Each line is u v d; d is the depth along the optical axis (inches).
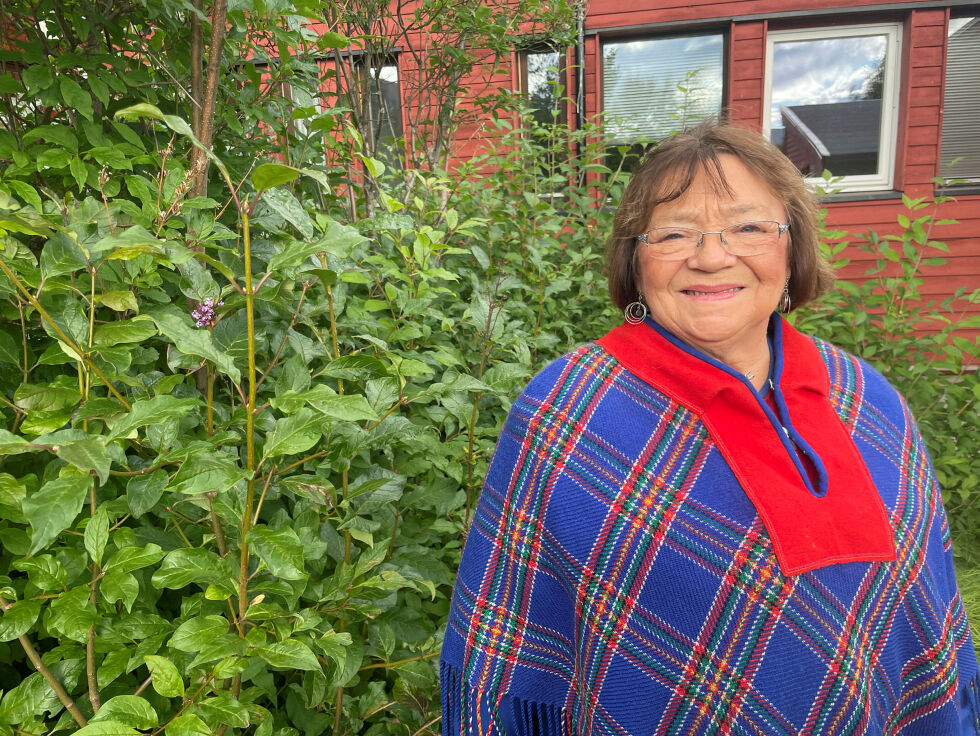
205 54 59.1
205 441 32.8
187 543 42.3
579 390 36.4
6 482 34.1
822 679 32.8
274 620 37.7
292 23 56.2
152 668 32.7
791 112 204.2
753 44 195.2
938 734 36.5
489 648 35.8
